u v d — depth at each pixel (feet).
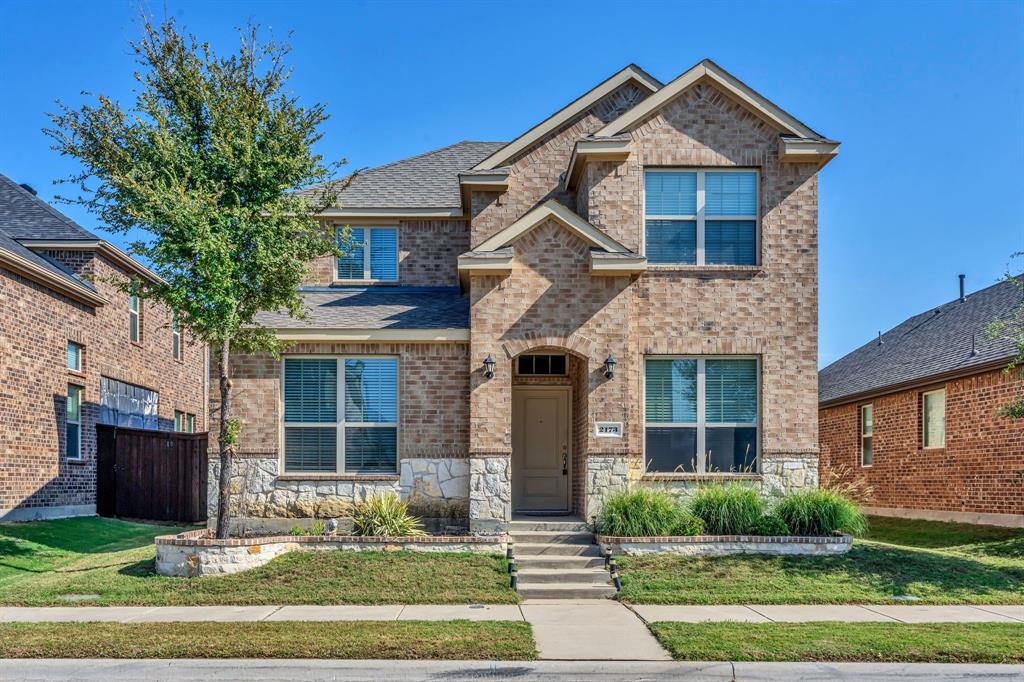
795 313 52.90
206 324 43.83
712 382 53.16
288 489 52.54
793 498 48.93
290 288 46.50
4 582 43.06
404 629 31.73
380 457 53.62
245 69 47.60
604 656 28.81
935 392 70.03
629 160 53.36
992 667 27.86
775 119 53.31
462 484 52.60
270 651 28.60
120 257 74.02
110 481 70.23
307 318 54.34
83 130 48.44
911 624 33.50
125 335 77.25
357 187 65.77
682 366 53.16
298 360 53.98
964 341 70.13
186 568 42.37
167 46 47.14
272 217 45.68
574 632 32.32
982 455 62.23
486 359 51.08
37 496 61.16
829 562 44.29
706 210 53.72
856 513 49.03
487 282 51.75
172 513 68.49
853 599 38.65
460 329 52.75
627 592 39.70
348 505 52.42
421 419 53.01
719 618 34.99
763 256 53.06
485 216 59.62
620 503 47.57
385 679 26.76
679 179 53.88
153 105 46.21
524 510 57.36
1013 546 52.26
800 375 52.60
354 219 63.41
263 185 45.83
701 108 53.83
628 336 51.60
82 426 68.49
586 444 50.98
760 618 34.96
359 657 28.27
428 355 53.47
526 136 59.82
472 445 50.90
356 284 63.16
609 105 60.54
